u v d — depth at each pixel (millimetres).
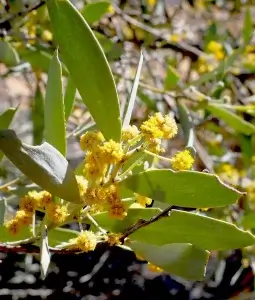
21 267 597
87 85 218
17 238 234
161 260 232
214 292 593
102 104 217
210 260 597
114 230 228
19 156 190
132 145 226
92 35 216
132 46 562
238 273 517
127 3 628
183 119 410
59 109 223
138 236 229
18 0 409
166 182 211
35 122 394
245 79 547
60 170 200
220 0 659
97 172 209
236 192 207
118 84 474
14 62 377
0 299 575
